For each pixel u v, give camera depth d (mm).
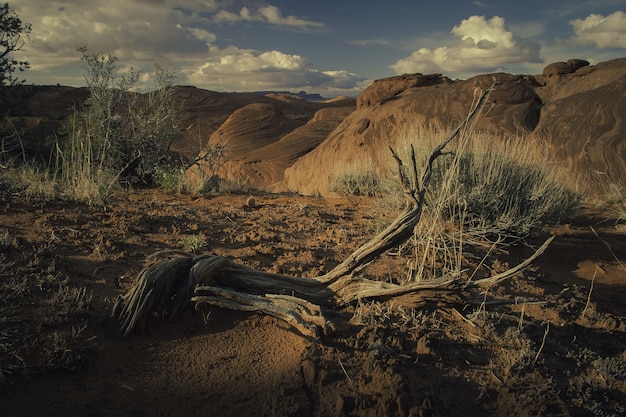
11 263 3510
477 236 5859
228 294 3182
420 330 3283
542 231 6629
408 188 3520
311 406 2443
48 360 2496
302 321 3029
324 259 4766
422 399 2539
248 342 2994
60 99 77375
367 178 10500
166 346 2859
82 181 6137
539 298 4387
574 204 7699
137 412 2293
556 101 42375
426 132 7578
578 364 3180
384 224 6031
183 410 2344
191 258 3363
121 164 9578
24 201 5535
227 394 2492
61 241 4242
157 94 10727
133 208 6164
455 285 3324
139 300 2957
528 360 3055
